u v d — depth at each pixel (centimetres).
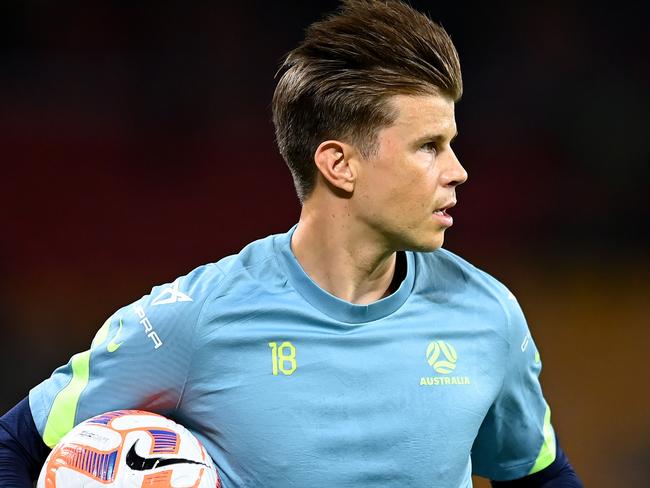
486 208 3366
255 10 3478
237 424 827
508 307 901
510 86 3491
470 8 3516
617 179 3397
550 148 3441
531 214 3359
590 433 2781
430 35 826
